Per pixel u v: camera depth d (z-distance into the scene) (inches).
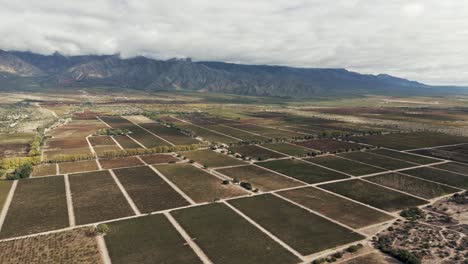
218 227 3641.7
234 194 4660.4
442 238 3430.1
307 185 5088.6
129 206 4190.5
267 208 4175.7
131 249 3169.3
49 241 3294.8
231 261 2997.0
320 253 3142.2
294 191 4815.5
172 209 4111.7
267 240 3376.0
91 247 3191.4
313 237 3449.8
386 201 4466.0
